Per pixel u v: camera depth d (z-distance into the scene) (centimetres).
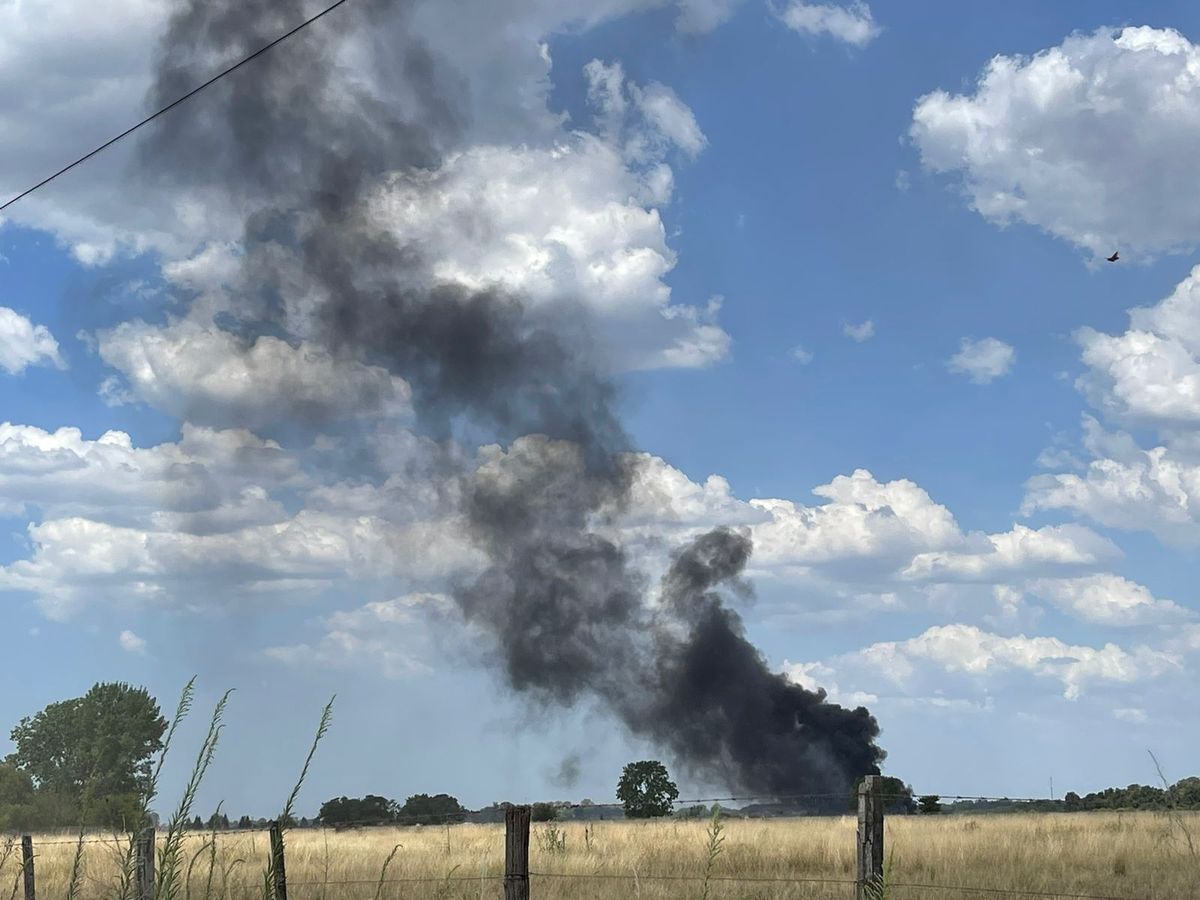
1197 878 1608
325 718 568
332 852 2470
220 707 561
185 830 562
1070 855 2117
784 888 1694
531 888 1716
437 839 3138
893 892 1546
